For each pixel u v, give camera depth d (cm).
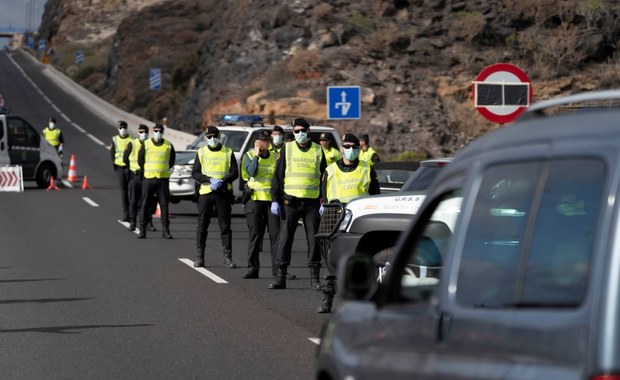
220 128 6481
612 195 856
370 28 14688
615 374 814
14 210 6391
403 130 12938
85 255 4375
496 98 3172
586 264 879
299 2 15175
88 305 3134
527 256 951
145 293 3381
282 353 2452
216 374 2230
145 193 5050
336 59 14012
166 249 4641
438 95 13550
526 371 880
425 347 1018
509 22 14562
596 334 829
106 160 11644
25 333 2688
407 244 1092
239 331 2734
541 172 948
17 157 7962
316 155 3406
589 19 14162
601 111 959
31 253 4422
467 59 14062
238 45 15500
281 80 14100
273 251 3684
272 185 3431
